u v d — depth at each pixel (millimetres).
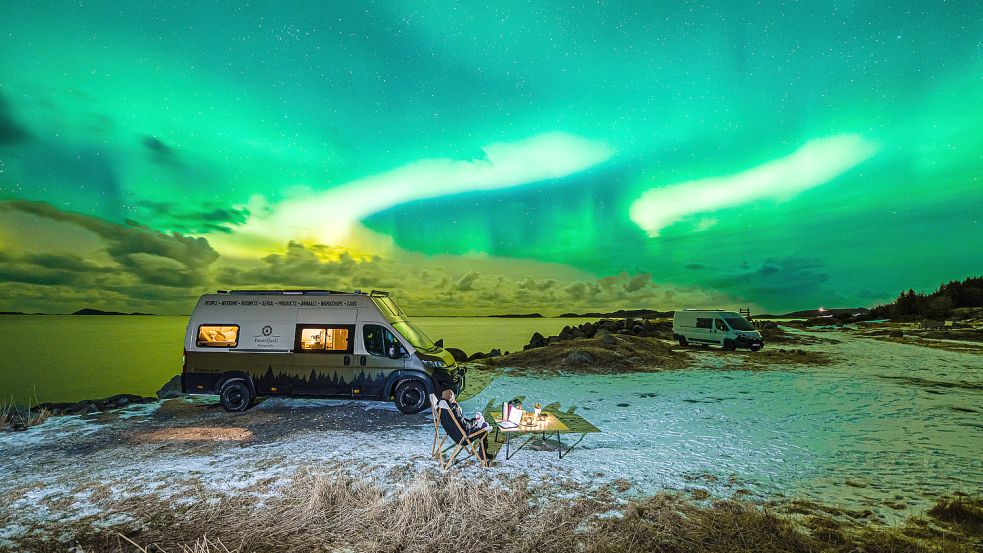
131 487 6070
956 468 6766
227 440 8445
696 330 27953
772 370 17969
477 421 6840
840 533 4547
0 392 27875
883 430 8969
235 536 4711
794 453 7488
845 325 57062
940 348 27375
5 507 5492
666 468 6707
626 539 4480
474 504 5195
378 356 10617
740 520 4855
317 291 11102
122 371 40312
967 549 4281
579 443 8062
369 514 5059
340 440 8328
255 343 10875
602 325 35875
